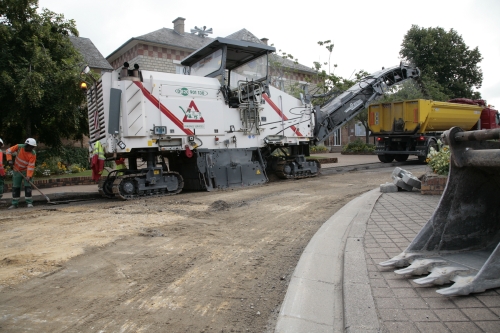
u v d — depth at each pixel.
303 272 3.56
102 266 3.96
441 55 31.92
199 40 23.02
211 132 10.20
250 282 3.50
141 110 9.09
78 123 14.20
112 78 9.01
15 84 11.71
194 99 9.92
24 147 8.68
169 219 6.23
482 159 3.04
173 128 9.52
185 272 3.76
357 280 3.13
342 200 7.76
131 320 2.77
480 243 3.48
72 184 12.51
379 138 17.08
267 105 11.53
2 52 12.18
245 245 4.69
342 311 2.77
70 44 14.38
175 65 21.06
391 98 21.89
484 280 2.76
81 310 2.94
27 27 12.66
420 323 2.38
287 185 10.65
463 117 17.22
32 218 6.64
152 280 3.56
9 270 3.84
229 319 2.78
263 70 11.47
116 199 9.42
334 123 13.46
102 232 5.36
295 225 5.68
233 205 7.49
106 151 8.96
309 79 22.61
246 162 10.91
